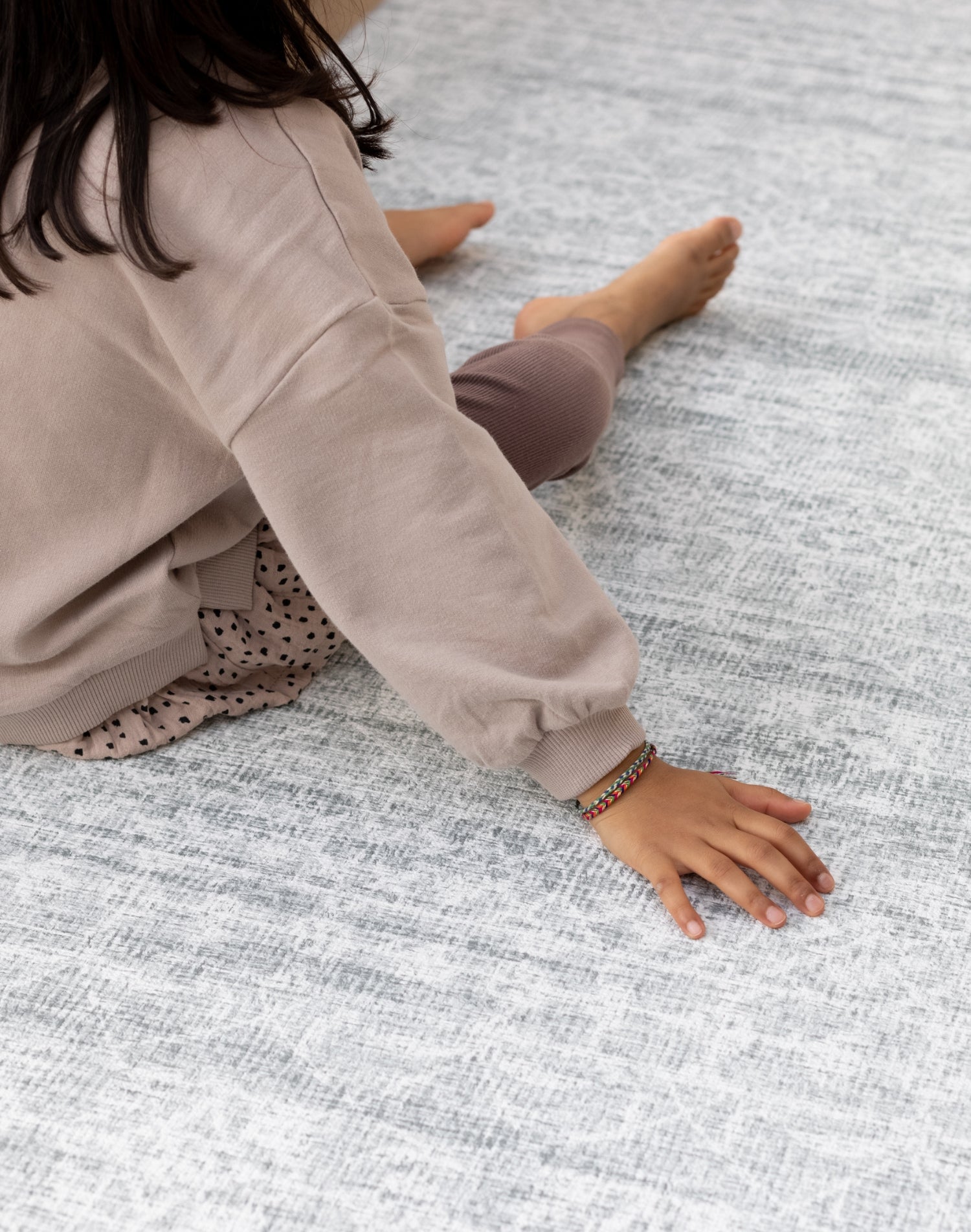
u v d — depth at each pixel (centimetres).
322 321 74
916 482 126
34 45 69
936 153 173
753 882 92
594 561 119
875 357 142
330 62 80
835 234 160
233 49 71
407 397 77
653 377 140
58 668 96
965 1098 81
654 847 92
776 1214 76
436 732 106
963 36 199
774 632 112
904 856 94
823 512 124
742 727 104
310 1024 86
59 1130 82
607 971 88
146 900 94
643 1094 82
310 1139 80
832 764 101
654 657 110
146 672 101
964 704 105
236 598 101
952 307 148
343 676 111
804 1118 80
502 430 109
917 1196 76
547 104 186
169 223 72
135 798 101
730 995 87
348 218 75
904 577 117
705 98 186
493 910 93
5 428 82
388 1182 78
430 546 81
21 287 75
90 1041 86
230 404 76
